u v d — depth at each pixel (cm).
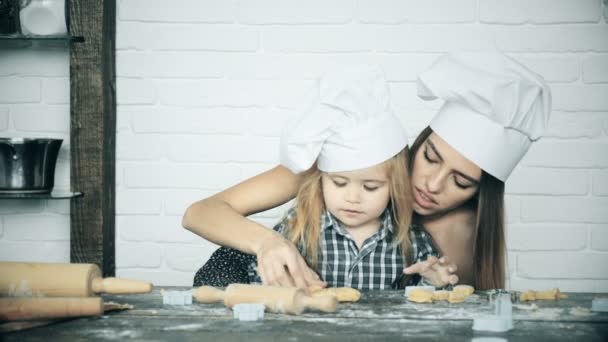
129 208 228
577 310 125
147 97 228
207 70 227
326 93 154
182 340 104
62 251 232
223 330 109
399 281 173
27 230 232
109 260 227
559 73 222
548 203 222
